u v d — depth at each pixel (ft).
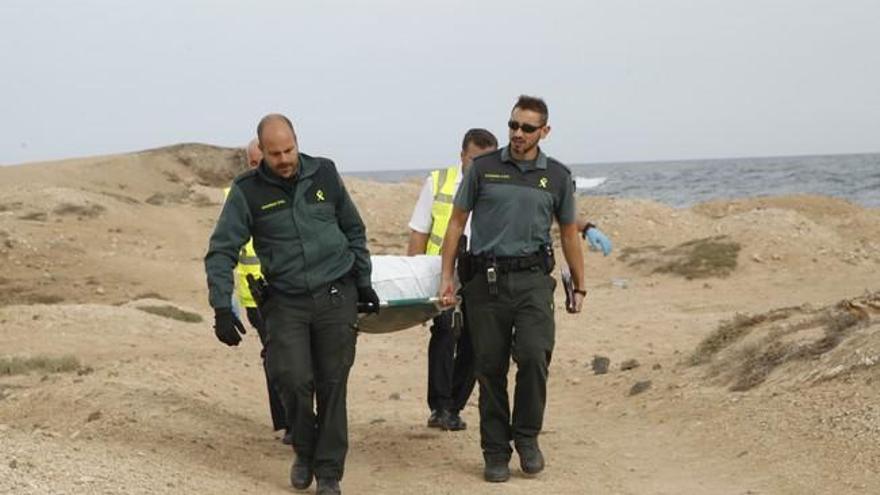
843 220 112.47
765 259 82.94
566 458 27.50
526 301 24.48
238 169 199.31
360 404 37.47
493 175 24.58
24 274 92.27
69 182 173.68
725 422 29.22
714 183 354.74
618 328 56.80
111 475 21.45
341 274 22.86
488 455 25.07
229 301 22.11
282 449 27.94
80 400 32.14
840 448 24.88
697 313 63.93
